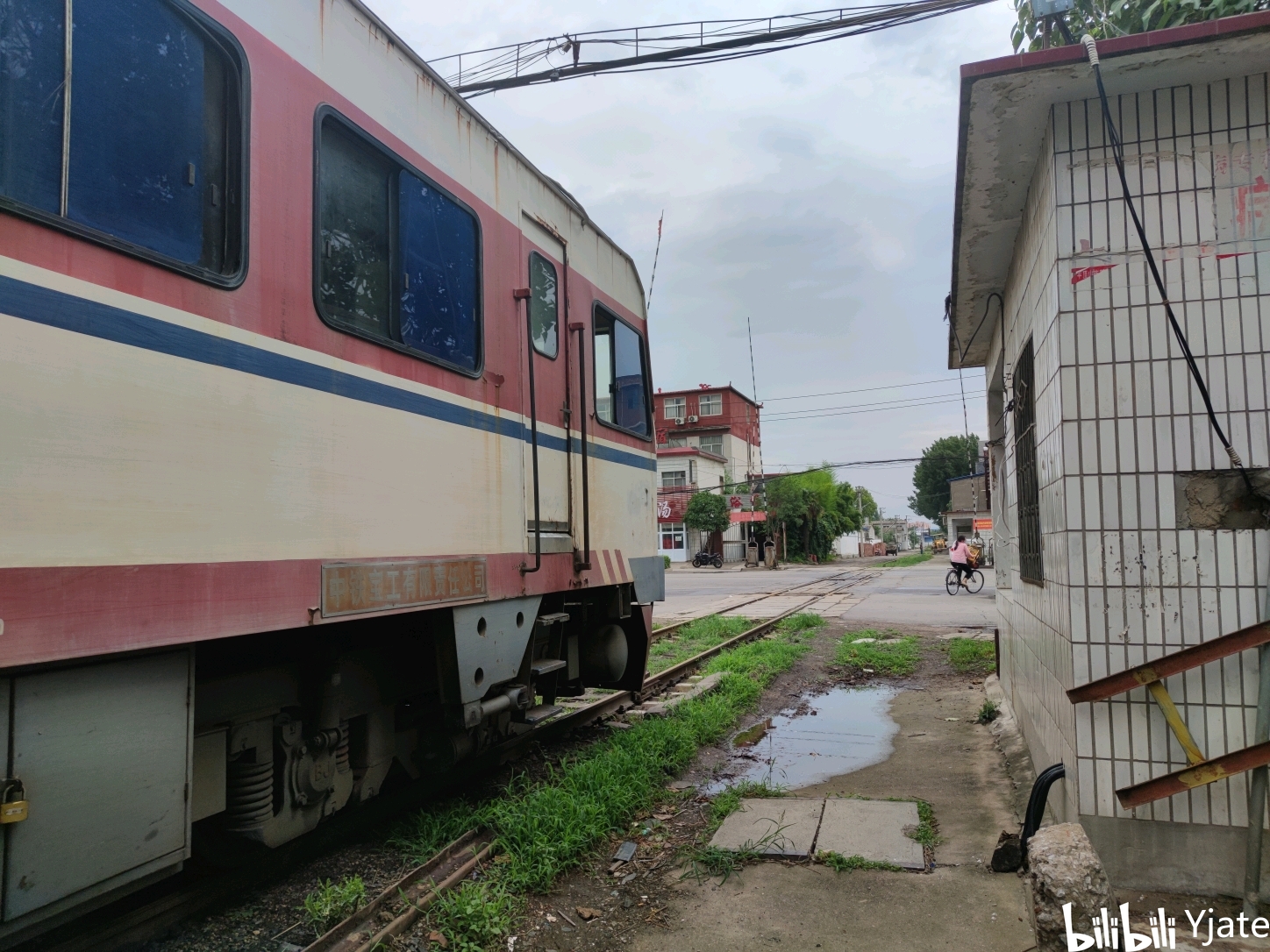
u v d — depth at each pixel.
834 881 3.51
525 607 4.61
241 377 2.67
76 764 2.14
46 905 2.06
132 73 2.42
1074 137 3.29
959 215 4.50
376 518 3.31
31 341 2.03
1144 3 4.58
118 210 2.34
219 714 3.01
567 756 5.38
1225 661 3.01
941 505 68.38
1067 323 3.25
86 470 2.15
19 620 1.97
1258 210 3.10
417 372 3.65
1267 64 3.02
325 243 3.17
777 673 9.09
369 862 3.67
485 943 3.00
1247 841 2.87
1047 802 3.95
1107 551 3.16
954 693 7.95
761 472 59.41
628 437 6.36
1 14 2.08
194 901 3.06
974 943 2.95
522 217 4.80
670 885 3.55
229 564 2.58
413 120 3.78
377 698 3.91
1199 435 3.09
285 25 3.00
